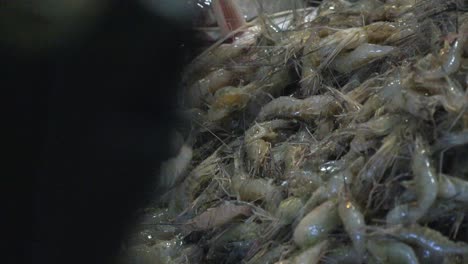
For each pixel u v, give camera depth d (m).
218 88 1.17
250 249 0.93
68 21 0.58
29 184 0.61
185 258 0.99
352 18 1.15
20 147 0.60
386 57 1.00
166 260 0.99
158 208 1.07
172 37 0.66
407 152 0.81
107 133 0.63
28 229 0.62
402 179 0.80
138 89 0.65
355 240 0.79
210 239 1.00
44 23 0.58
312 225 0.83
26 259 0.62
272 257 0.88
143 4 0.62
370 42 1.04
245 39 1.25
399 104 0.84
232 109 1.14
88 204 0.64
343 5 1.22
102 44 0.60
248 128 1.13
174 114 0.73
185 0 0.68
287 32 1.21
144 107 0.67
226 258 0.97
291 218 0.88
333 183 0.85
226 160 1.09
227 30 1.29
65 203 0.63
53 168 0.62
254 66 1.18
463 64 0.85
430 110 0.81
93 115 0.62
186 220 1.04
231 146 1.11
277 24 1.34
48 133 0.60
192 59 1.06
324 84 1.07
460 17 0.94
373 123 0.85
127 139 0.66
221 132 1.16
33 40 0.58
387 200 0.80
